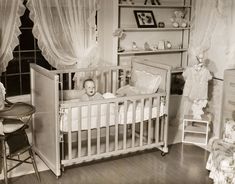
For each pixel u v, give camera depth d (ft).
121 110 12.42
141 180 11.46
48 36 13.24
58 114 11.02
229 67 14.88
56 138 11.15
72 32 13.75
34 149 13.14
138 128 14.87
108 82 14.49
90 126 11.73
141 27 15.38
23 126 10.98
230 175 10.57
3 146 10.59
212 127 15.90
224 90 14.07
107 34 14.90
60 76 13.28
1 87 11.59
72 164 12.45
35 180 11.28
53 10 13.25
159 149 13.96
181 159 13.12
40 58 14.30
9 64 13.71
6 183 10.66
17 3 12.32
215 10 15.07
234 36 14.56
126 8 15.28
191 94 14.90
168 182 11.39
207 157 13.37
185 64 17.13
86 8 13.91
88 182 11.26
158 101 12.83
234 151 10.94
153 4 15.56
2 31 12.30
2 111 10.55
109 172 11.96
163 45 16.21
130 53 15.15
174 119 16.61
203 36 15.67
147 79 13.34
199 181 11.50
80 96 13.50
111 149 13.07
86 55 14.17
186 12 16.69
